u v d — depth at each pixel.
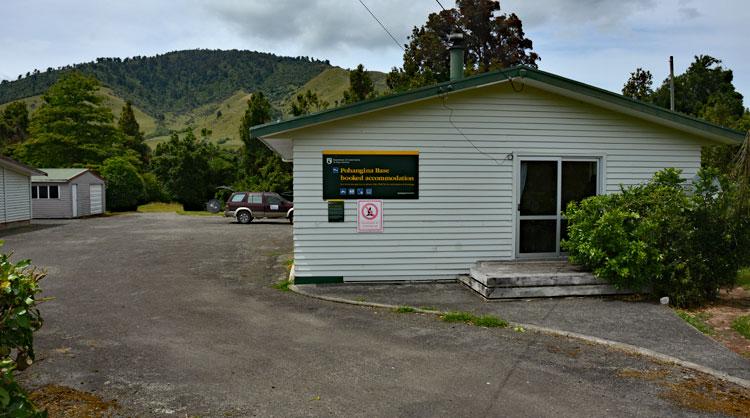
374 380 5.32
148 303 8.71
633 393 5.04
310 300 8.88
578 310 8.02
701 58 38.31
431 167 10.10
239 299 8.99
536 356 6.06
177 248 16.30
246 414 4.52
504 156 10.19
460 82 9.65
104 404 4.67
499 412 4.60
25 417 3.13
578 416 4.54
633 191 9.23
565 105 10.24
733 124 22.75
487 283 8.66
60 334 6.86
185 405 4.68
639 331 6.99
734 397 4.97
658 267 8.36
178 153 48.28
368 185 10.02
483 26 35.22
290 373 5.50
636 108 9.80
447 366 5.73
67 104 51.16
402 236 10.12
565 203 10.39
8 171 24.69
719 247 8.42
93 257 14.28
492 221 10.23
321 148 9.93
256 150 38.72
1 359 3.62
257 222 27.97
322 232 10.01
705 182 8.78
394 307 8.27
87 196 33.09
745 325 7.07
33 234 21.06
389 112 9.98
